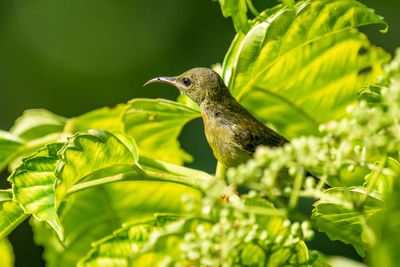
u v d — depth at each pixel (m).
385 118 4.36
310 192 4.66
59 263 8.99
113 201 8.79
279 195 4.61
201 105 10.84
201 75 10.81
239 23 7.83
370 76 8.77
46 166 6.48
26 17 18.61
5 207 6.62
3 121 17.19
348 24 7.62
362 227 6.00
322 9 7.44
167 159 9.74
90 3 18.05
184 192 8.84
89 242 8.93
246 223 4.71
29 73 17.72
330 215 6.05
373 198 5.85
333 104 8.85
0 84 17.64
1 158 8.71
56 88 17.62
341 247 12.19
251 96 8.84
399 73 4.26
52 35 18.08
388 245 3.66
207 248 4.50
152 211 8.89
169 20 17.70
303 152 4.53
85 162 6.51
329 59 8.55
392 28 15.97
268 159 4.50
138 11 17.95
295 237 5.24
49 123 9.95
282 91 8.72
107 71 17.64
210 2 17.42
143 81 17.39
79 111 17.47
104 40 17.78
